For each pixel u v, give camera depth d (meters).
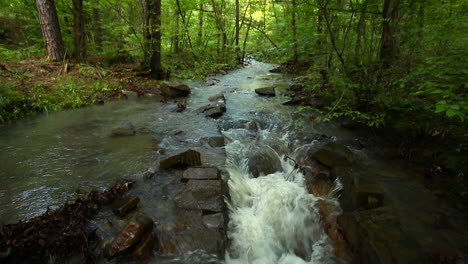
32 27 14.77
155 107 8.31
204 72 14.61
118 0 12.55
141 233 3.06
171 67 14.32
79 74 9.94
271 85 12.02
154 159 4.88
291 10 10.85
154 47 11.71
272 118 7.52
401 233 3.23
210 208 3.59
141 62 12.62
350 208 3.96
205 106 7.99
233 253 3.45
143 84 10.52
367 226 3.36
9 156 4.83
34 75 9.09
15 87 7.89
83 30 11.26
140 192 3.92
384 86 6.59
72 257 2.84
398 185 4.32
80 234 3.00
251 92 10.58
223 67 16.91
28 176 4.18
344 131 6.69
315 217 4.13
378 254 2.92
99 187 3.95
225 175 4.50
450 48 5.02
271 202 4.41
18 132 6.00
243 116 7.64
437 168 4.57
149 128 6.52
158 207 3.62
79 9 10.84
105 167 4.54
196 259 3.04
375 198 3.83
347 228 3.62
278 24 16.12
